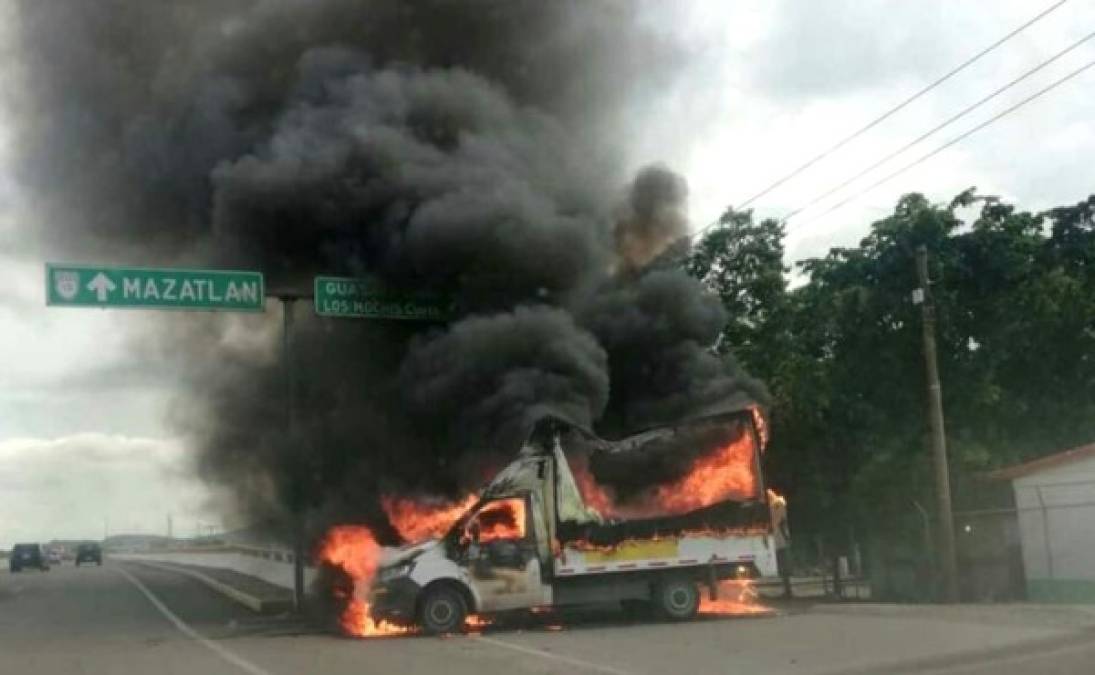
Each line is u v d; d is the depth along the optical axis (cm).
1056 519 2164
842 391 2644
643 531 1883
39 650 1731
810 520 2770
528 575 1839
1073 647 1328
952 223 2605
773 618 1856
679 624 1819
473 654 1510
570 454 1902
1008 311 2566
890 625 1653
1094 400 2652
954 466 2459
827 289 2736
